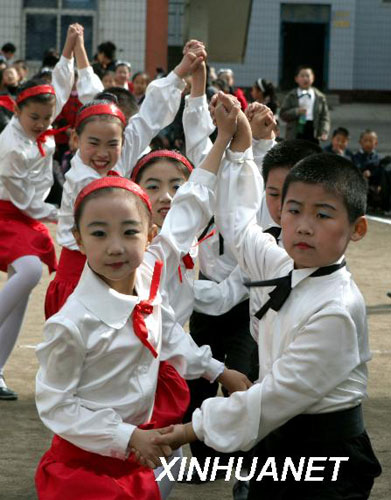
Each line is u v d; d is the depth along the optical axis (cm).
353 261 1232
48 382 360
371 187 1722
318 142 1786
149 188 497
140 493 375
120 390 369
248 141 407
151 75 2514
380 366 759
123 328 366
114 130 594
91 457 370
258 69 3459
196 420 357
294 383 344
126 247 358
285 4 3466
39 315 905
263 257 388
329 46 3525
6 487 513
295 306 353
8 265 671
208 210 405
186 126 549
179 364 406
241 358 537
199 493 520
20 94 671
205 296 520
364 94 3581
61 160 1598
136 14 2500
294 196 344
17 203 668
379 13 3591
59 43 2516
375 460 368
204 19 1814
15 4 2486
